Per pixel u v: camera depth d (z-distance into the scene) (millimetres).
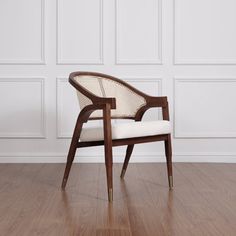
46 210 1795
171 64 3381
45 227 1526
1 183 2451
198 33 3373
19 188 2297
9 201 1973
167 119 2381
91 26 3359
